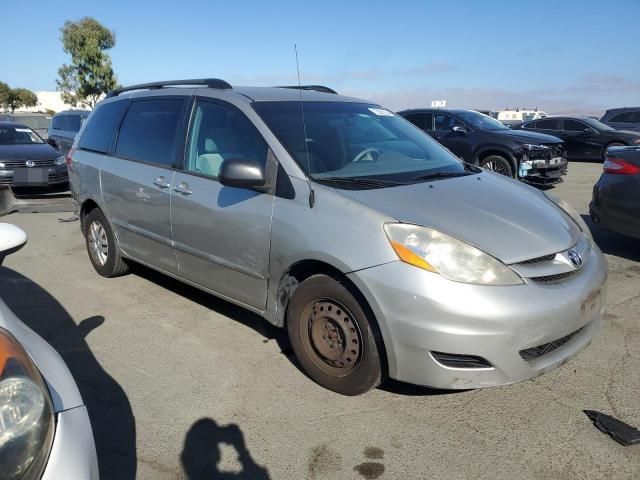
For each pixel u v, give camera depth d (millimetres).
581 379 3412
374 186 3328
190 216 3990
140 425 3037
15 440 1592
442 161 4125
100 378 3537
